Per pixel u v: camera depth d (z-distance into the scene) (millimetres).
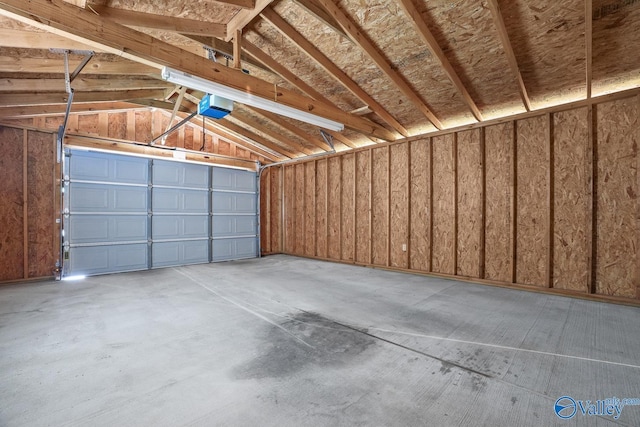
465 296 4125
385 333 2805
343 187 7148
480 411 1692
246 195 8062
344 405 1742
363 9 3234
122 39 2398
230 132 7129
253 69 4445
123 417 1632
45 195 5246
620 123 3816
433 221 5574
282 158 8398
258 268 6387
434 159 5582
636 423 1595
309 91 4680
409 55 3832
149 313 3383
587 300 3914
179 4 2994
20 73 3633
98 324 3031
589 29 2934
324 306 3648
